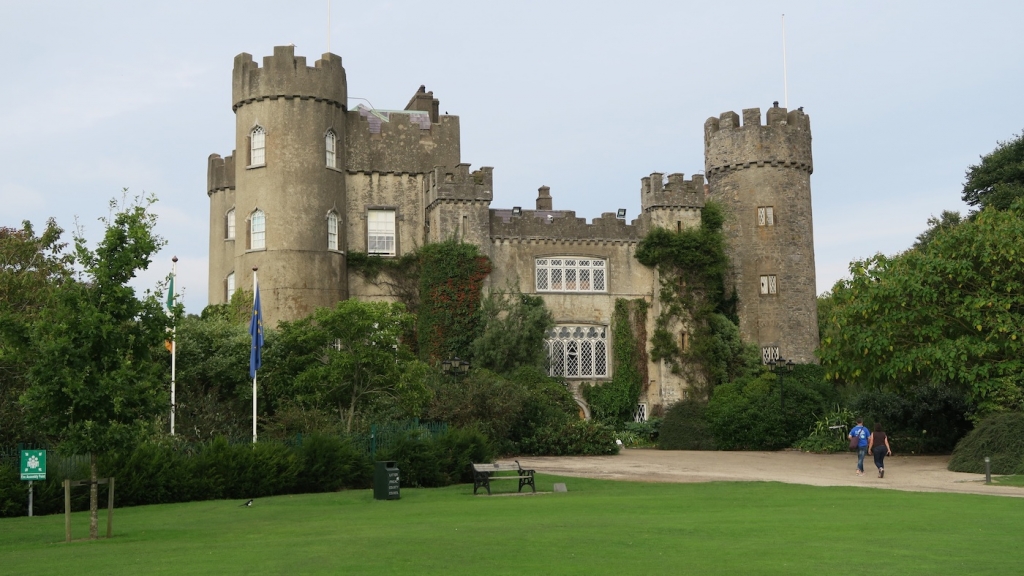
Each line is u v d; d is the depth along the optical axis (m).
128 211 17.47
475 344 43.22
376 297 45.44
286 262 43.03
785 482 25.70
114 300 17.19
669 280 47.34
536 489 25.23
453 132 47.81
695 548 13.19
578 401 46.25
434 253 44.41
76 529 18.25
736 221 50.09
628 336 47.06
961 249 32.12
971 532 14.72
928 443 37.56
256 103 44.09
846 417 39.88
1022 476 26.78
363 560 12.38
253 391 29.36
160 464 23.53
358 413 32.22
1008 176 49.22
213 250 49.00
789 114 50.53
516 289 46.06
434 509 20.09
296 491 25.59
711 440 41.94
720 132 51.09
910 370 31.95
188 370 32.91
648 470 30.56
